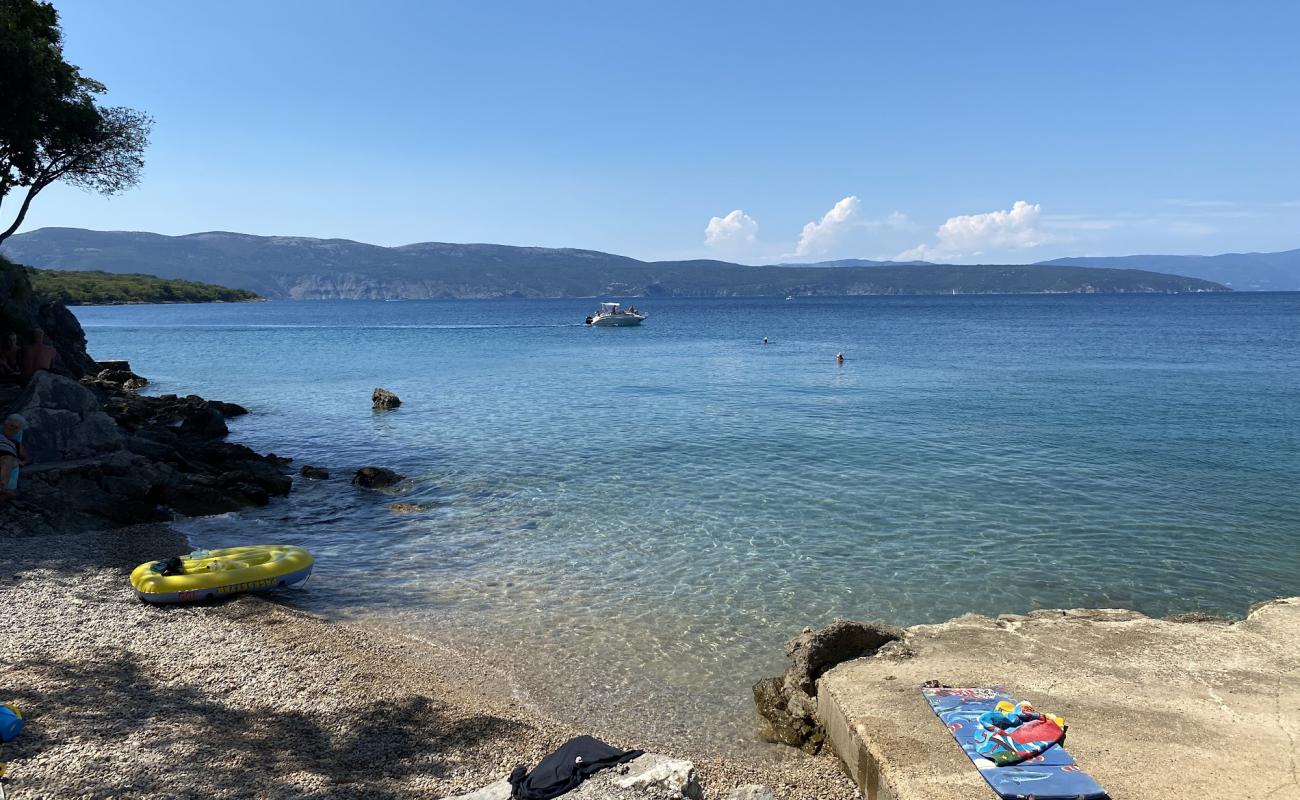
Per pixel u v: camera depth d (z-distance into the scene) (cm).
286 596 1534
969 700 967
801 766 999
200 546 1822
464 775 880
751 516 2083
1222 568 1703
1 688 1026
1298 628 1208
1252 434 3070
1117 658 1116
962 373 5462
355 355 7556
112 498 2025
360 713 1033
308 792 820
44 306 4275
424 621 1430
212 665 1154
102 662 1138
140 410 3591
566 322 15062
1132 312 17312
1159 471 2508
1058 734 879
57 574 1552
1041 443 2955
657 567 1722
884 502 2195
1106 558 1762
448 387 4922
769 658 1309
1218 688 1017
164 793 798
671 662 1291
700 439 3108
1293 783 804
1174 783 808
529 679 1222
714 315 18725
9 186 3791
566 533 1962
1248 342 8062
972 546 1841
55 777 810
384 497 2322
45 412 2166
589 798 761
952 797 786
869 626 1227
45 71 3522
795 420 3531
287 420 3734
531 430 3356
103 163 4294
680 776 795
